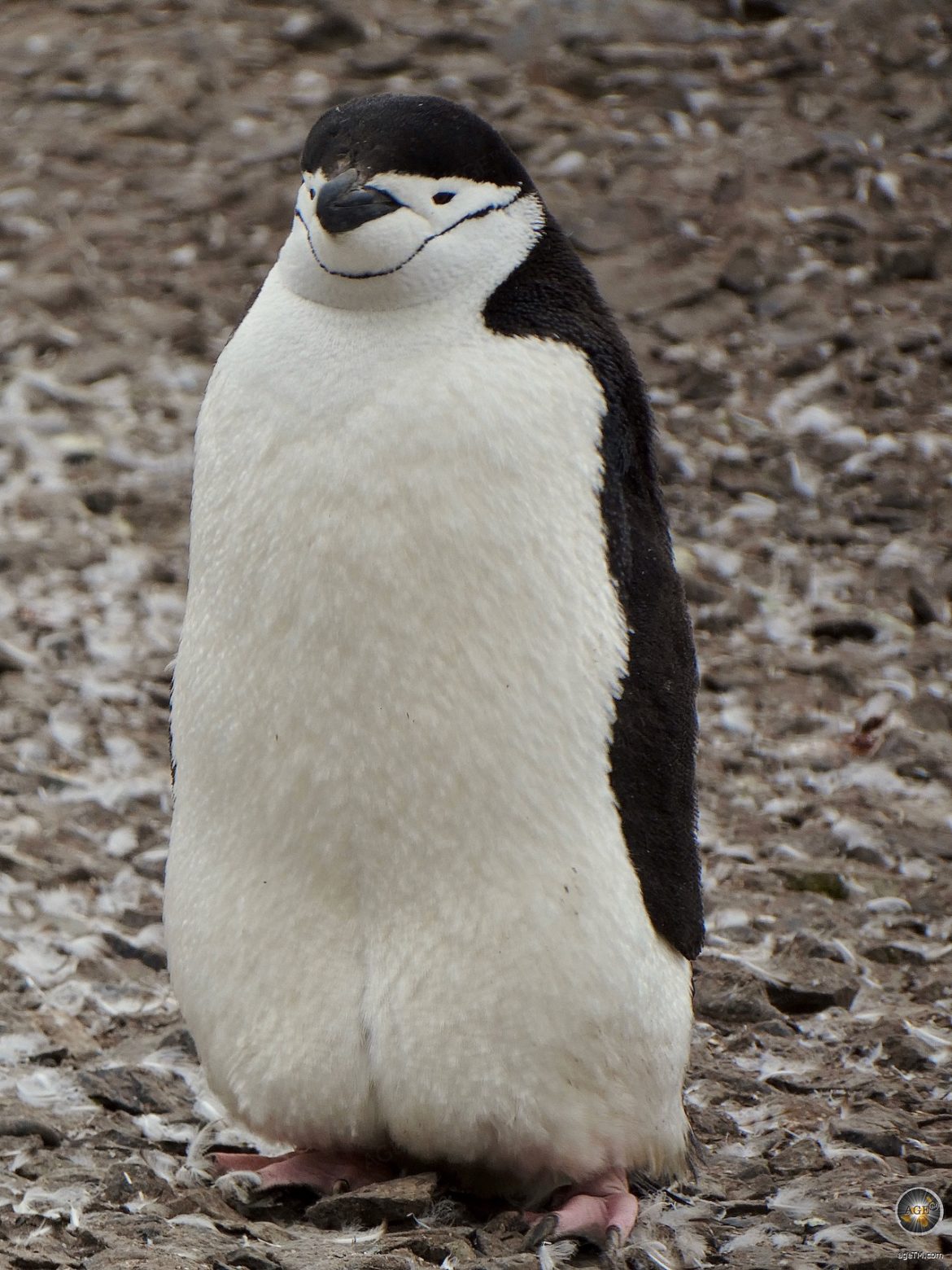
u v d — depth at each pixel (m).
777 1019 18.50
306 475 13.18
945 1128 16.14
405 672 13.14
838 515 31.47
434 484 13.04
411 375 13.20
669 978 14.04
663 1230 13.84
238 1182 14.57
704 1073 17.25
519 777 13.22
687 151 41.88
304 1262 12.85
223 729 13.64
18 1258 12.94
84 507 31.45
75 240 39.72
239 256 39.31
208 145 43.41
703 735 25.56
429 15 47.75
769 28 46.91
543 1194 14.26
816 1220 14.12
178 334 36.66
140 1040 18.11
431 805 13.24
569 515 13.35
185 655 14.05
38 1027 18.11
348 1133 14.17
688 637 14.39
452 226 13.43
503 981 13.36
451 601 13.09
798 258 38.12
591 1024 13.55
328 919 13.63
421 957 13.42
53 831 22.66
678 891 14.05
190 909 14.06
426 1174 14.31
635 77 44.69
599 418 13.66
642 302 36.88
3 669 26.77
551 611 13.23
